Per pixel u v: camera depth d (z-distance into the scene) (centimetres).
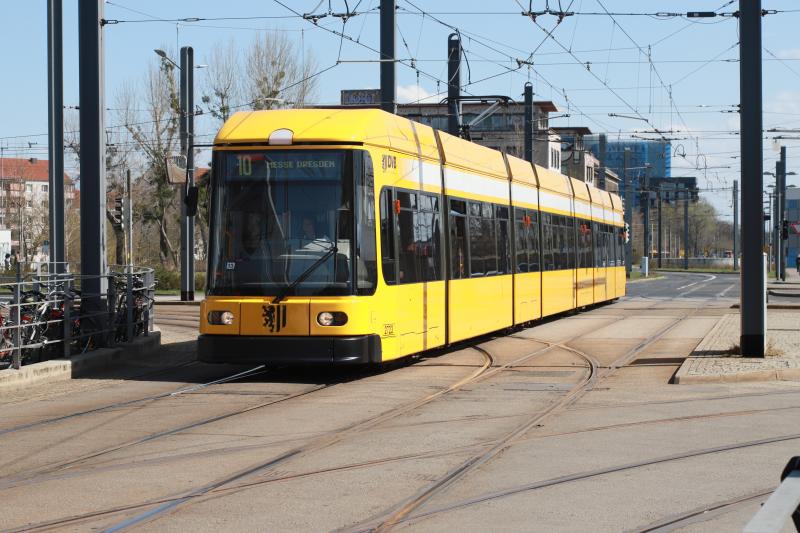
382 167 1697
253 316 1611
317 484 888
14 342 1641
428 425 1211
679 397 1466
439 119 8344
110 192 6719
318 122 1653
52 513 784
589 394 1498
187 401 1427
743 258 1914
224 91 6203
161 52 3888
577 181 3428
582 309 3744
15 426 1220
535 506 805
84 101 1994
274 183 1638
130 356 2030
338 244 1611
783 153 7456
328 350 1585
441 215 1973
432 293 1897
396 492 856
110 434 1152
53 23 2553
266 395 1484
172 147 6512
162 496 841
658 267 11731
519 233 2573
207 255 1656
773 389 1552
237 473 932
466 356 2078
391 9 2623
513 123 8800
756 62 1892
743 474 929
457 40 3133
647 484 888
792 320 3047
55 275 1897
